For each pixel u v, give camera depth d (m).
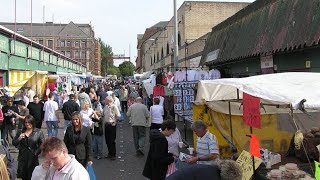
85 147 7.28
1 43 19.30
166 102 17.59
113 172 9.66
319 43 8.24
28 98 17.41
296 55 10.16
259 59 13.04
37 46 28.89
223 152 8.21
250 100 5.41
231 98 8.12
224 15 28.64
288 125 7.67
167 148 6.92
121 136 15.73
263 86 5.22
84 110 10.66
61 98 21.91
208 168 3.94
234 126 7.93
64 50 100.50
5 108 12.61
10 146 12.51
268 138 7.78
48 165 4.61
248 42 12.86
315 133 7.01
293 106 4.46
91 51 104.12
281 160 7.05
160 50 44.53
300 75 5.85
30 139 6.96
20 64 23.52
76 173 4.23
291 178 5.78
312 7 9.05
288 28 9.97
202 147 6.29
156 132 6.98
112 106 11.44
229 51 14.96
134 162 10.84
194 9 28.39
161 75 17.91
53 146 4.20
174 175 3.93
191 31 28.34
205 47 20.28
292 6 10.23
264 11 12.31
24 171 6.94
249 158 5.74
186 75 15.06
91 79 44.97
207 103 8.12
